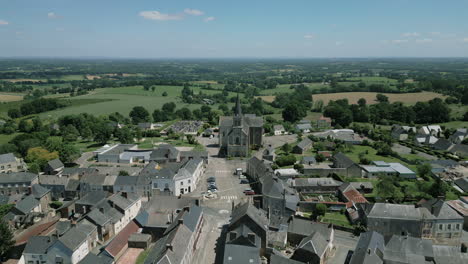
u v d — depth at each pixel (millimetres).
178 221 90062
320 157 174750
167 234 91188
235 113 184875
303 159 172000
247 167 159875
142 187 132375
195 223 97188
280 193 111750
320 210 111188
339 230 103875
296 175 147250
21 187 133125
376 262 77625
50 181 134250
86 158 190500
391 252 83875
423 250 83812
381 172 149000
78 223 96438
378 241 84375
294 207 109625
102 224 98438
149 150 190875
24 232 102750
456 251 82812
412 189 129125
